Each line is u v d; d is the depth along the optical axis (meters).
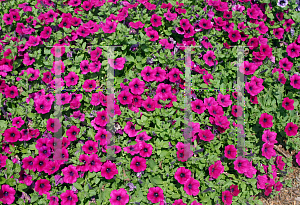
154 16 3.66
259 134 3.96
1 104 3.46
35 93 3.57
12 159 3.45
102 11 3.74
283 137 4.17
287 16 4.09
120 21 3.75
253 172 3.58
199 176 3.46
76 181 3.35
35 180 3.46
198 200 3.54
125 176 3.43
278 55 4.09
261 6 4.16
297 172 4.03
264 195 3.90
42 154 3.38
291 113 3.98
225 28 3.88
